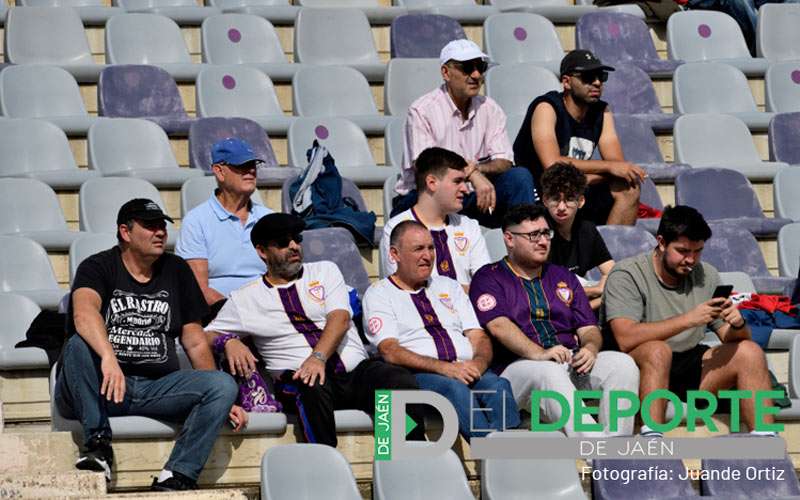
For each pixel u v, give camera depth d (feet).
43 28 126.72
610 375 80.59
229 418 76.59
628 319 83.25
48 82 118.42
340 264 93.71
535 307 82.74
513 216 83.15
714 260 104.32
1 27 131.13
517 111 122.21
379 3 145.07
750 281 99.04
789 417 84.33
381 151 118.01
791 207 113.80
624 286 84.17
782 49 136.56
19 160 109.40
